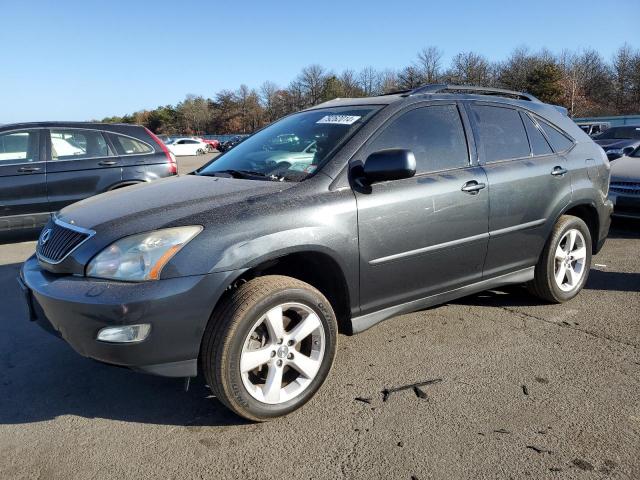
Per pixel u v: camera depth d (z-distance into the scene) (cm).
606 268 557
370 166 297
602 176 460
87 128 719
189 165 2939
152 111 10569
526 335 384
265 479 236
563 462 242
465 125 376
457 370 332
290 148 347
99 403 305
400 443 258
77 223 286
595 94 6241
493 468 239
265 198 284
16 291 517
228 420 283
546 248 420
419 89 372
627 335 382
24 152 679
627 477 231
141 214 273
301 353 295
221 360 258
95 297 245
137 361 249
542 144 425
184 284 249
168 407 299
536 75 5747
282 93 8475
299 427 275
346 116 354
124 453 257
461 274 363
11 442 268
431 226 335
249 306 261
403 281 331
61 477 240
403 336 385
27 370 348
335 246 292
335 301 319
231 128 9462
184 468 245
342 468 241
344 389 311
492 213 370
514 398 298
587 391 304
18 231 684
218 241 258
